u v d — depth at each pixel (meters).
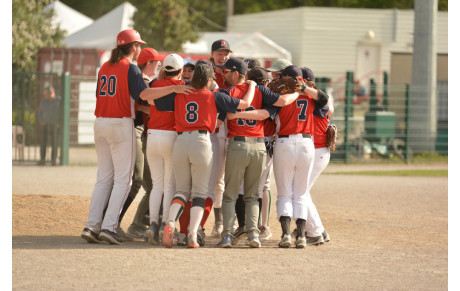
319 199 43.06
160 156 26.67
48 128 60.34
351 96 70.38
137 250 25.53
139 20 92.12
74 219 33.09
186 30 93.12
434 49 76.06
